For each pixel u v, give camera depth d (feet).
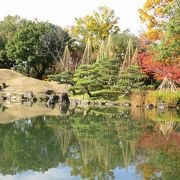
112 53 143.33
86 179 32.68
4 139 50.39
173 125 65.67
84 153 42.50
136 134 55.31
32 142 48.60
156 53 99.60
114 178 32.81
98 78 117.19
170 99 102.99
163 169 35.45
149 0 117.91
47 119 73.26
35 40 177.27
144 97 107.34
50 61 182.19
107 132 57.36
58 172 34.78
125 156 40.91
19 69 191.72
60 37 179.22
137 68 114.52
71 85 137.18
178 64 101.19
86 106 107.76
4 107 99.04
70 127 62.64
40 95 135.03
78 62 170.60
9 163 37.73
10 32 194.70
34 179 32.60
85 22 189.98
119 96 117.60
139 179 32.42
